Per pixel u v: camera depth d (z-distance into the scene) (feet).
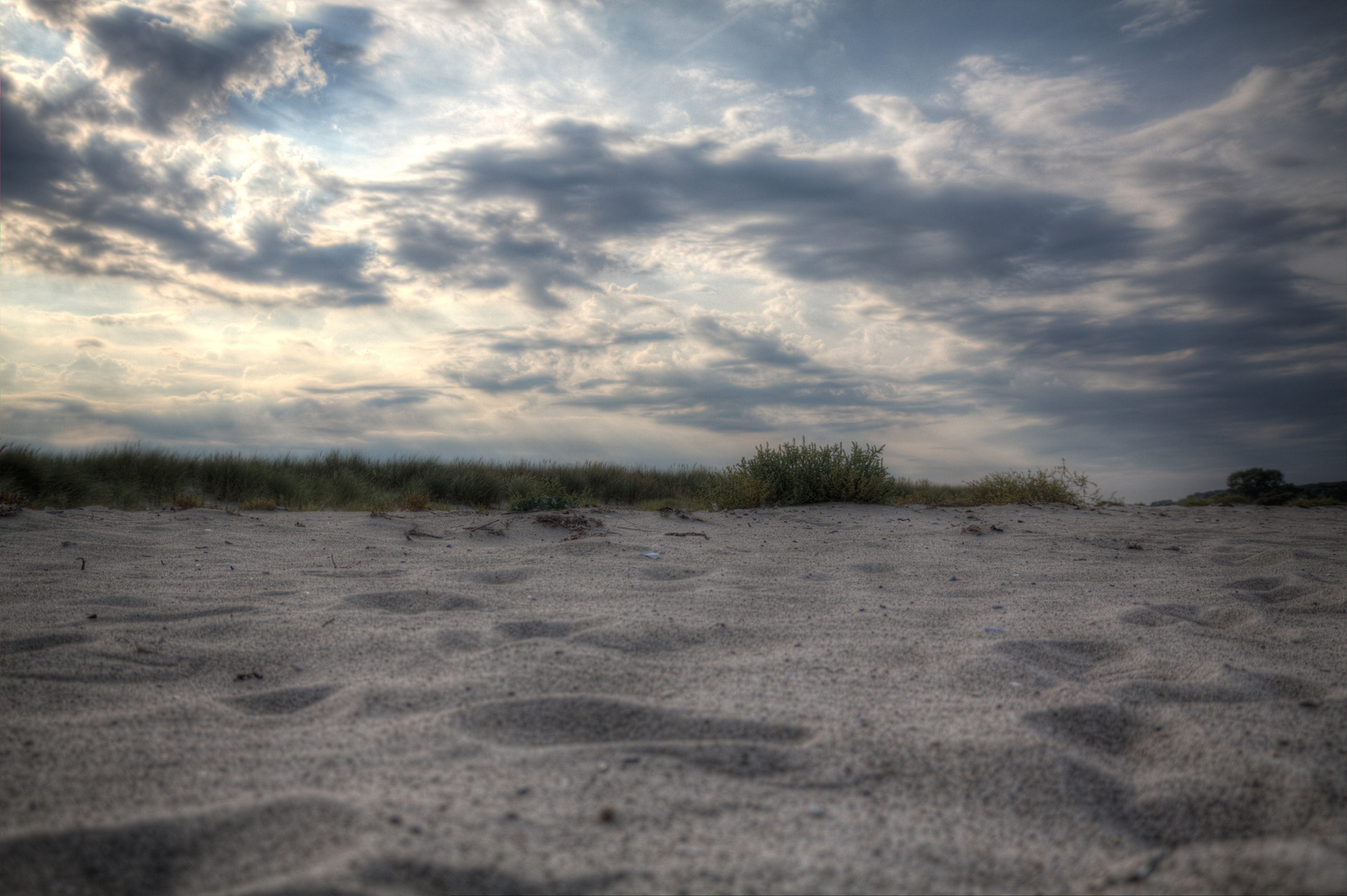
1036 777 5.67
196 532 19.58
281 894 3.81
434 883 4.10
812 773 5.74
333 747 6.06
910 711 7.04
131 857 4.33
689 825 4.92
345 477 36.11
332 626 10.11
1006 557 17.72
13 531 17.58
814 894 4.30
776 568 16.16
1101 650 9.72
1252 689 7.78
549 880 4.23
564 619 10.79
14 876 4.07
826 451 30.99
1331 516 27.94
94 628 9.78
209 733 6.39
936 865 4.61
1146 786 5.61
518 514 24.79
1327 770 5.59
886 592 13.44
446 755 5.87
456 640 9.51
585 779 5.51
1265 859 4.27
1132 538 21.24
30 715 6.74
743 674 8.26
